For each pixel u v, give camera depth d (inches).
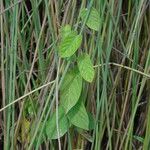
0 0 24.5
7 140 25.3
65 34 22.2
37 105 25.7
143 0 23.9
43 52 25.6
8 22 25.5
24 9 26.4
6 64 25.1
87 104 25.4
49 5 24.5
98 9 23.3
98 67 23.7
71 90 22.5
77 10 24.5
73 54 22.2
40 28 25.4
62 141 26.2
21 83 26.4
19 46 26.0
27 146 26.4
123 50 26.4
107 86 26.1
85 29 23.9
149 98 26.9
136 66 25.4
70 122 23.6
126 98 26.4
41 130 23.5
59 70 22.9
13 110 24.9
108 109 26.1
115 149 27.1
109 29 23.9
